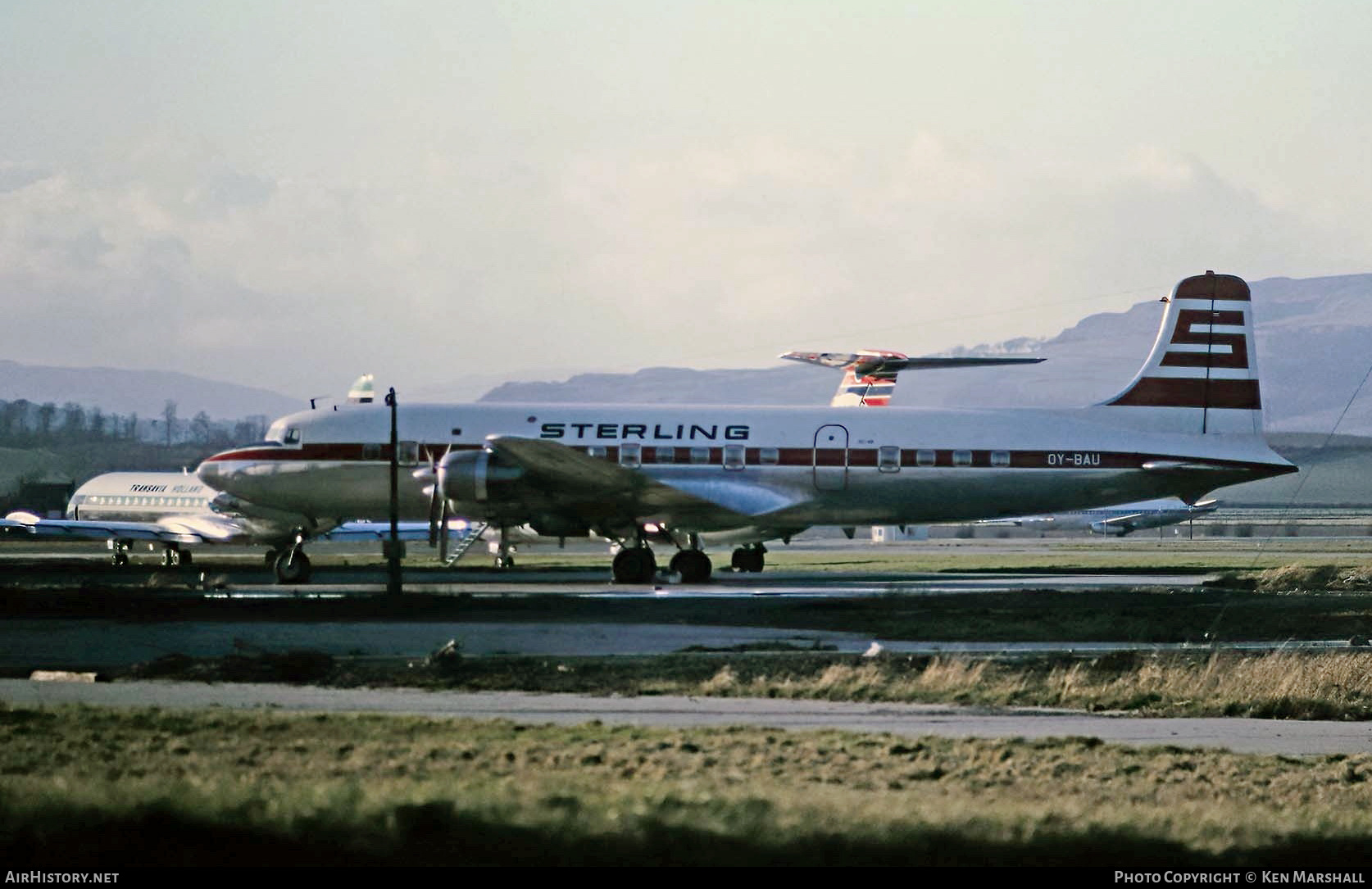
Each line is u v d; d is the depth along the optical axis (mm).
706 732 77188
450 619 137500
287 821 46594
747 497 190375
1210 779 69750
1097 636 129875
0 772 58688
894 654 111750
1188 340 197750
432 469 189250
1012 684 102625
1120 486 193000
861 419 193250
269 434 198625
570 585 188125
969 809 55188
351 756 65062
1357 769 73438
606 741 72750
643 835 46781
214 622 134625
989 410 197500
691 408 196125
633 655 111688
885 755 71812
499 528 194625
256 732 71625
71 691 91188
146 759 62750
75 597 152125
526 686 97625
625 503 188375
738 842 46594
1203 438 196125
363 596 156875
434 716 82250
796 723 84875
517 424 195125
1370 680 103312
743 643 121562
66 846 44406
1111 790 65938
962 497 191875
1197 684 103250
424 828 46531
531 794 53875
